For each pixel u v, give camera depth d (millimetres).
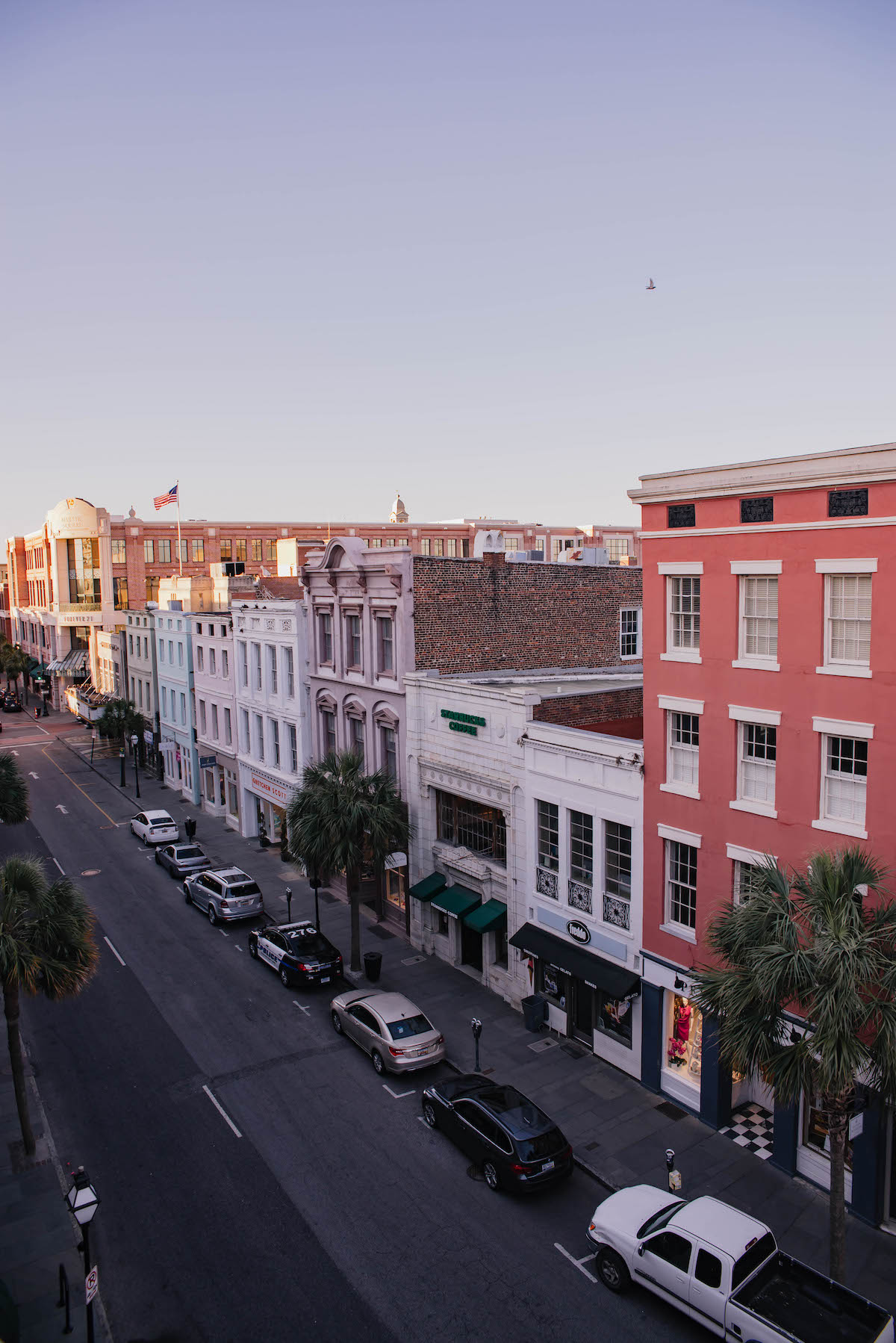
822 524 15859
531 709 23656
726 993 13109
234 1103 20078
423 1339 13367
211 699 47500
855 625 15781
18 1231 15867
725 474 17562
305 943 26750
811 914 12875
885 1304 13719
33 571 108500
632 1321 13680
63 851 41562
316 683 35469
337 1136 18750
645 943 20203
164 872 38125
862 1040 13594
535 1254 15195
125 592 89375
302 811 26875
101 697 73188
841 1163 13023
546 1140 16766
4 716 87562
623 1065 21141
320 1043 22906
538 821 23656
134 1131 19016
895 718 15047
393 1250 15281
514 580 32125
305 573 35031
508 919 24797
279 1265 14969
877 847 15422
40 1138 18719
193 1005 25172
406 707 29297
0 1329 12664
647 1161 17578
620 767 20594
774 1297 12422
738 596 17641
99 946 29750
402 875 30266
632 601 35781
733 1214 13758
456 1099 18297
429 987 26094
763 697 17203
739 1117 19125
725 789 18078
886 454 14805
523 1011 24172
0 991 26219
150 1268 14930
